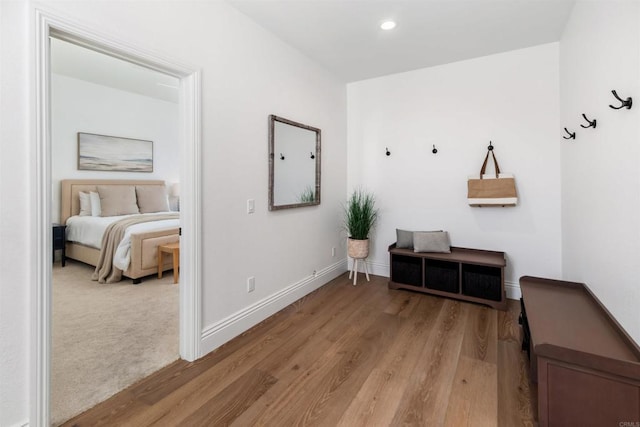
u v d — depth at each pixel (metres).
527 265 3.10
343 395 1.73
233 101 2.33
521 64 3.04
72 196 4.58
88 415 1.57
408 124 3.66
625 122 1.47
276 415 1.58
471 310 2.88
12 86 1.27
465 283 3.05
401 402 1.67
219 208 2.25
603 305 1.77
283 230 2.94
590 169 2.00
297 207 3.10
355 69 3.56
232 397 1.71
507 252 3.19
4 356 1.29
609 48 1.64
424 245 3.28
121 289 3.48
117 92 5.11
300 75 3.10
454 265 3.19
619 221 1.55
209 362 2.05
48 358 1.40
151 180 5.60
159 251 3.82
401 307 2.96
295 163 3.05
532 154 3.02
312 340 2.34
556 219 2.95
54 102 4.45
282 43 2.83
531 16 2.44
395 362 2.04
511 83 3.09
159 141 5.72
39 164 1.34
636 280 1.37
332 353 2.16
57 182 4.53
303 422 1.54
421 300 3.14
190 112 2.01
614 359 1.25
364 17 2.45
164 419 1.55
